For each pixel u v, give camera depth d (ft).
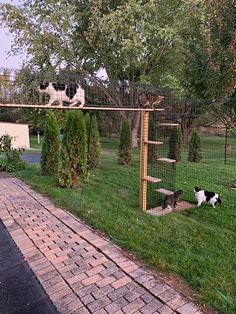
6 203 17.21
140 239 12.07
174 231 13.09
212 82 21.97
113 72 52.90
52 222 14.15
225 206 17.30
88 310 7.87
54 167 25.46
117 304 8.05
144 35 45.65
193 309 7.76
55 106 13.55
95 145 29.66
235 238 12.57
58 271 9.79
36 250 11.33
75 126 21.18
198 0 28.53
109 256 10.65
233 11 20.49
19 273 9.85
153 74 51.72
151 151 18.57
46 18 47.11
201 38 24.08
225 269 9.75
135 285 8.87
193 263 10.12
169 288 8.68
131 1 44.73
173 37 44.32
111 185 22.00
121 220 14.28
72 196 18.49
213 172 28.27
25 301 8.45
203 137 45.62
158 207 16.89
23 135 69.10
